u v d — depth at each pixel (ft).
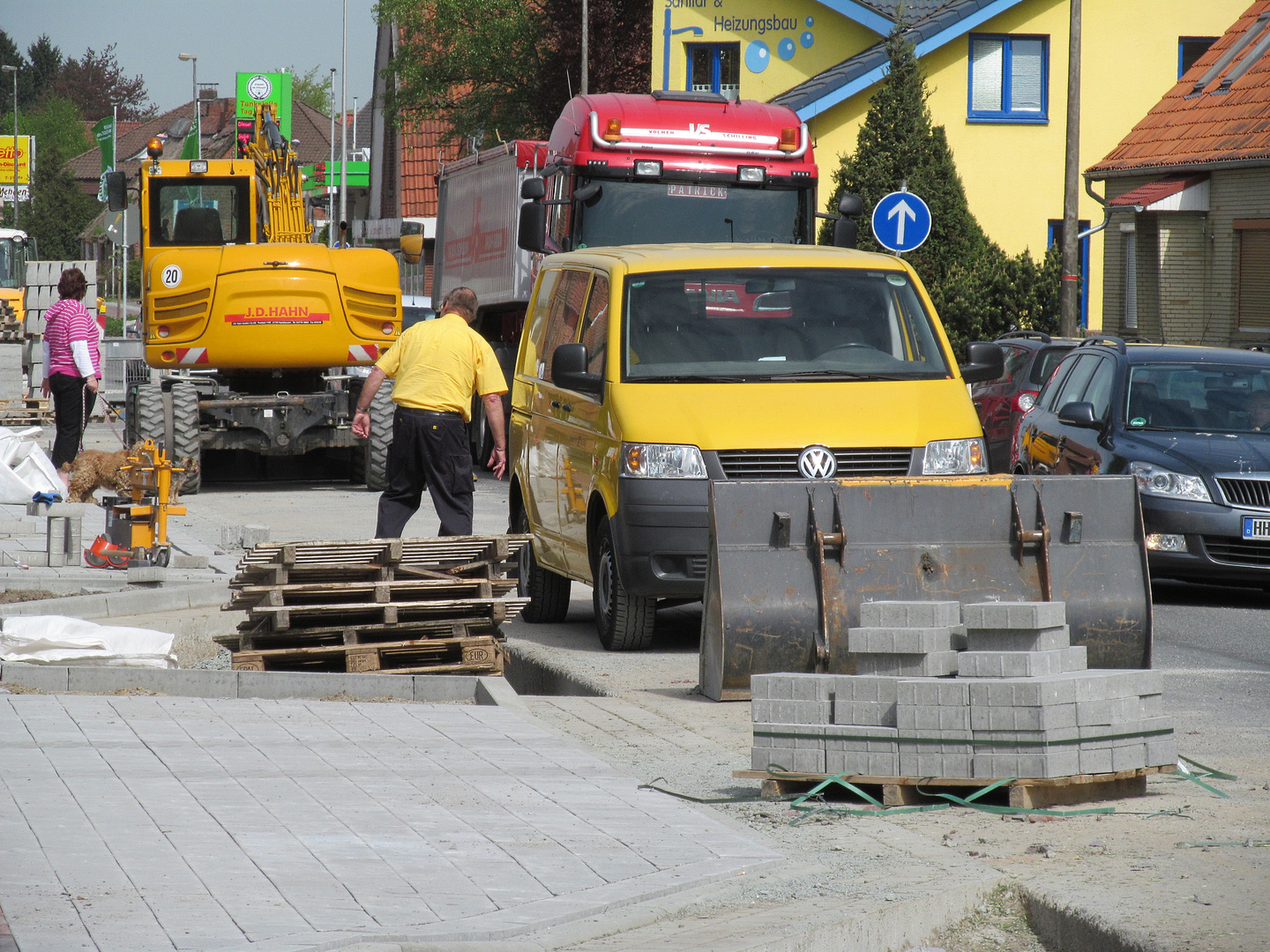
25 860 64.95
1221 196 364.38
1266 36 401.49
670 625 148.87
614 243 233.35
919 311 140.15
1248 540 159.94
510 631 146.92
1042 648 82.53
